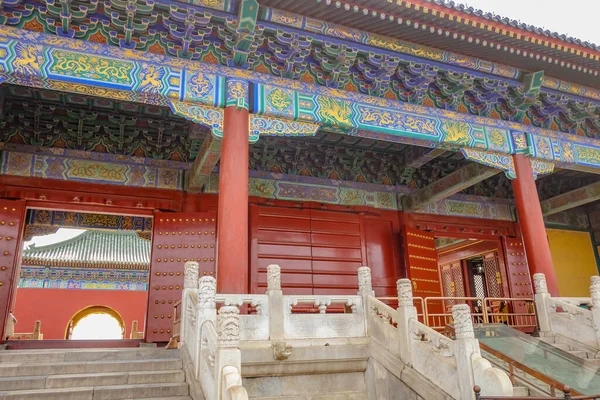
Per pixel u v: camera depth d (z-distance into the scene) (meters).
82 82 12.02
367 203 20.88
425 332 9.90
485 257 25.36
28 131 16.44
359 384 11.02
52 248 37.81
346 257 19.64
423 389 9.51
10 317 15.69
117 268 37.03
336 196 20.38
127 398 8.55
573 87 17.48
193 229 17.34
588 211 26.05
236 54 13.52
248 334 10.42
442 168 21.91
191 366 9.38
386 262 20.47
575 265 24.59
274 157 19.80
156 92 12.65
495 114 17.33
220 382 7.52
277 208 19.20
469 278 27.34
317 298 11.38
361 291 11.89
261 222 18.78
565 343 13.84
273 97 13.91
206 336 8.80
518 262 23.08
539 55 15.84
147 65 12.80
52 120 16.34
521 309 22.16
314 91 14.50
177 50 13.28
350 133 15.08
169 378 9.42
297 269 18.73
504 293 22.89
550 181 24.06
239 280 11.80
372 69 15.13
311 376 10.65
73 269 36.62
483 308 15.24
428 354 9.71
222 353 7.75
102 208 16.95
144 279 37.94
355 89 15.22
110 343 16.31
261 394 10.09
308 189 19.98
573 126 18.50
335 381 10.83
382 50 14.71
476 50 15.45
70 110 16.06
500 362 10.92
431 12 13.63
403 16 13.75
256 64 14.12
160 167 17.92
